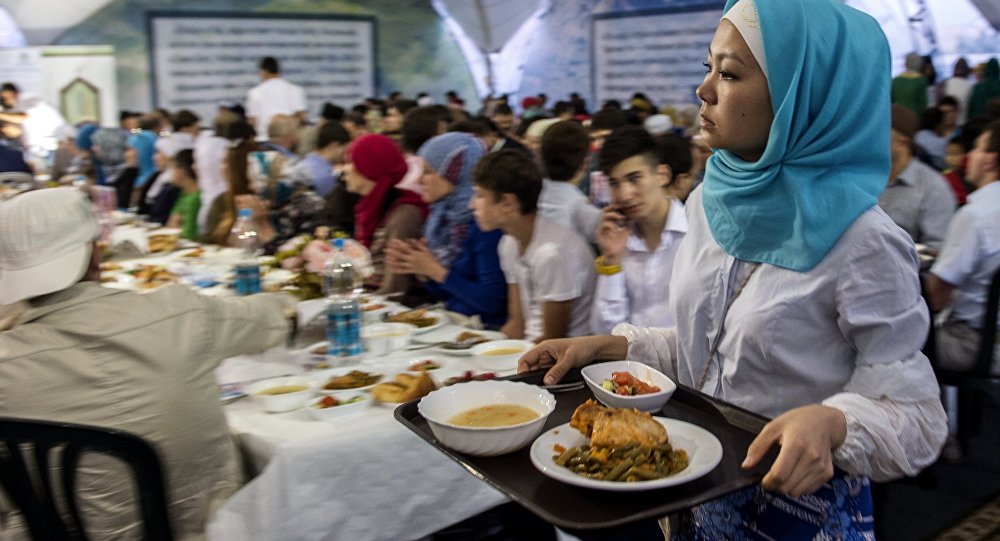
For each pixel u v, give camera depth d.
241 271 2.96
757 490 1.16
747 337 1.13
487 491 1.88
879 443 0.96
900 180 3.64
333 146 5.40
